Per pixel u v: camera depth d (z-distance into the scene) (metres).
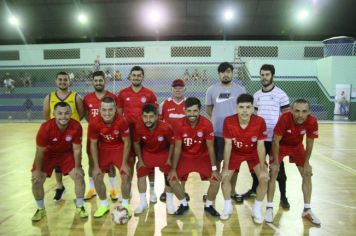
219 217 3.51
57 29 20.20
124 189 3.53
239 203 3.96
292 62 16.34
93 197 4.13
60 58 19.48
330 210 3.70
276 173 3.42
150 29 19.91
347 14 18.59
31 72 19.73
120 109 4.25
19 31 20.33
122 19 19.42
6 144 8.51
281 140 3.51
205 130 3.46
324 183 4.79
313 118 3.35
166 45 18.81
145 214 3.60
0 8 18.97
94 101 4.10
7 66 19.84
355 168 5.75
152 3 18.52
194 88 17.28
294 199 4.08
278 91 3.87
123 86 17.31
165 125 3.54
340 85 14.86
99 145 3.70
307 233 3.11
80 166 3.52
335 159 6.52
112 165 4.00
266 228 3.23
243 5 18.36
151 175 4.01
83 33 20.38
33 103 17.39
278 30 19.78
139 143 3.61
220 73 3.98
